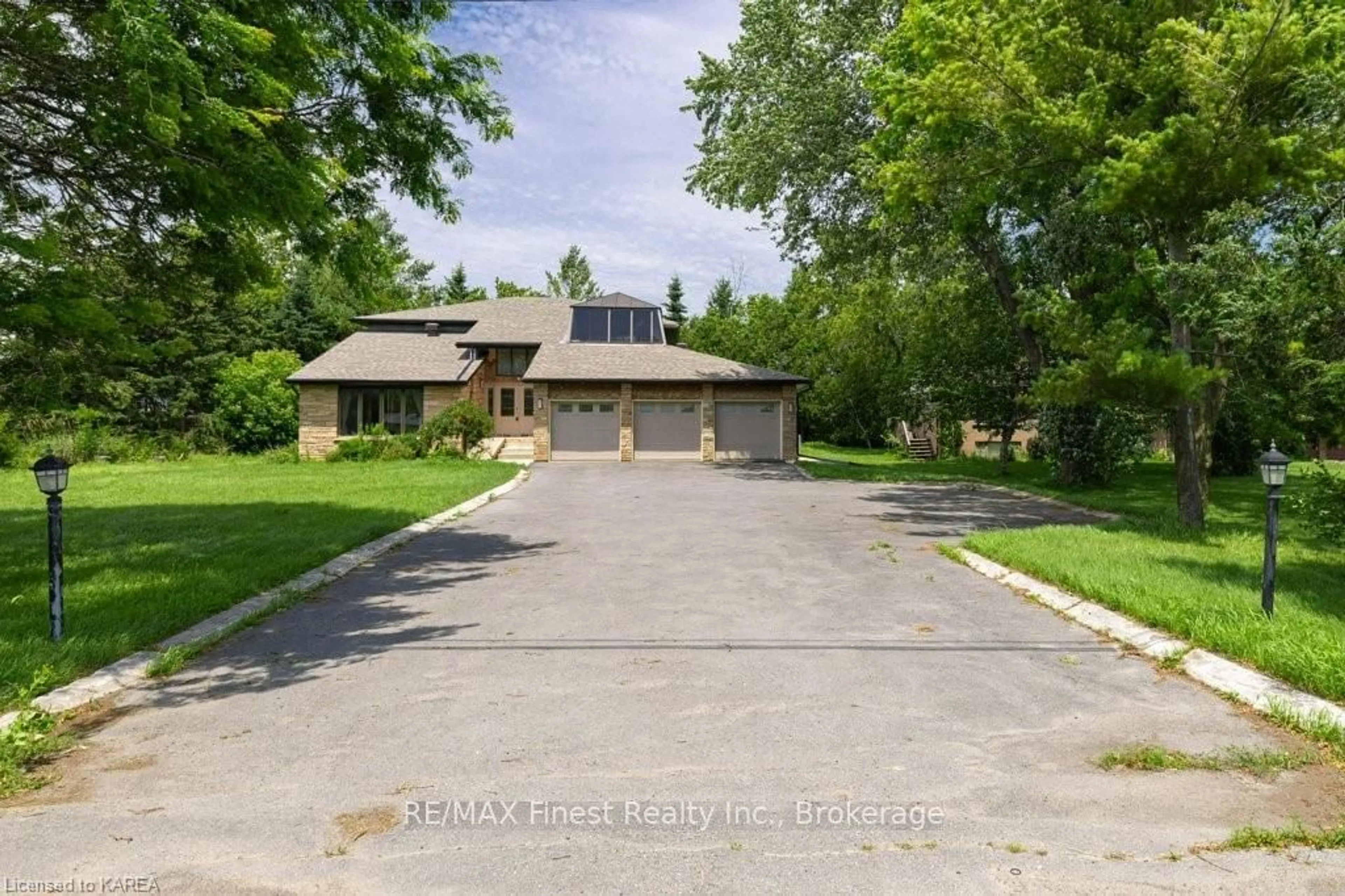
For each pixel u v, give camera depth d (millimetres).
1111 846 3012
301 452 29688
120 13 5363
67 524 11828
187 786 3541
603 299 32656
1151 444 26906
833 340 41594
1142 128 11523
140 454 31312
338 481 19578
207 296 9266
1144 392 11047
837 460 33844
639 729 4188
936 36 12211
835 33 19188
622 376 28031
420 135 9188
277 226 7074
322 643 5906
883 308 37344
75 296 6461
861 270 22672
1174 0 11289
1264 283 8641
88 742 4066
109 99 6125
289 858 2930
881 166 16125
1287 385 10008
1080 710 4477
